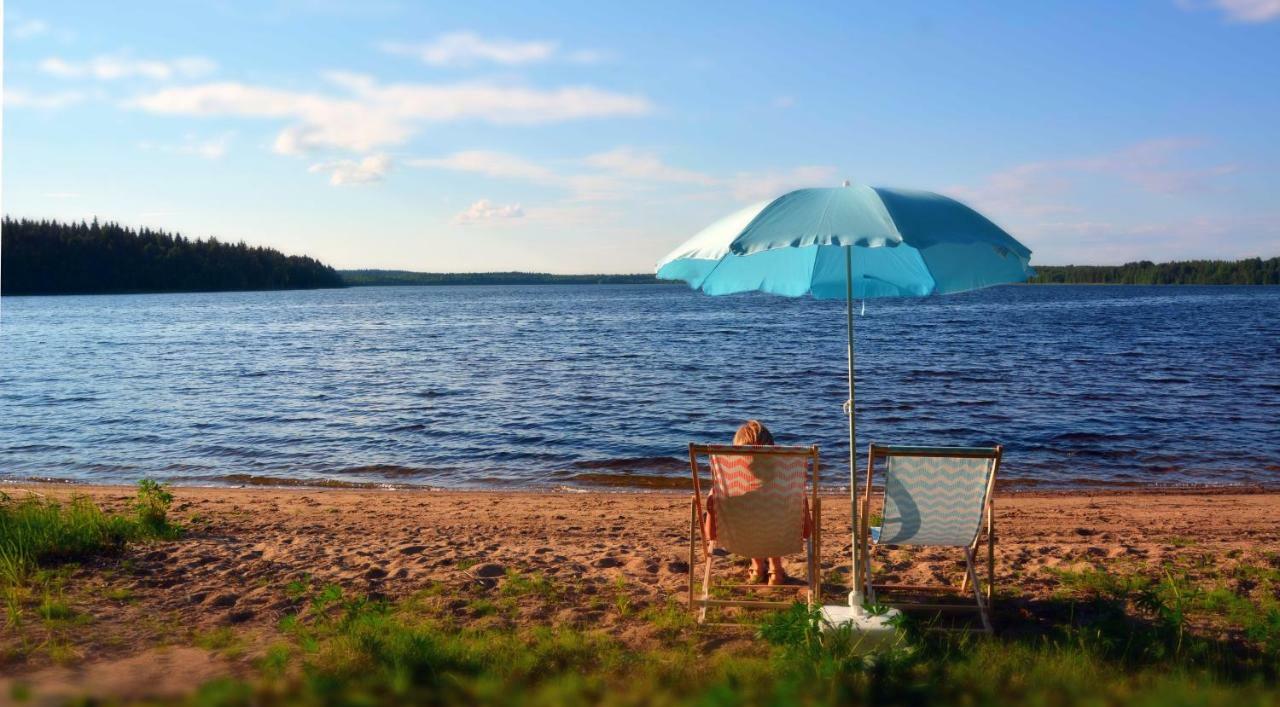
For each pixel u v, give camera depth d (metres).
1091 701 3.70
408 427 16.00
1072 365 25.12
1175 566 6.29
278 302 110.94
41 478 12.20
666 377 23.47
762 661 4.21
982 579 5.89
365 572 6.09
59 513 7.05
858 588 4.64
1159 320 52.31
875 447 4.70
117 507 8.83
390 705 3.66
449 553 6.76
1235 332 40.28
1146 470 11.93
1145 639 4.38
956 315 61.50
